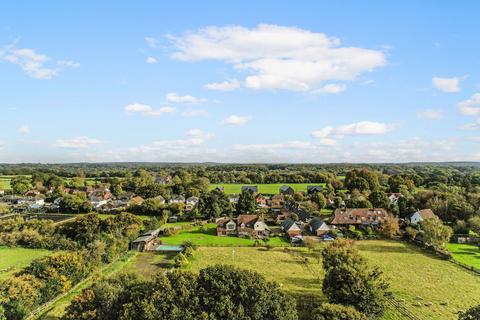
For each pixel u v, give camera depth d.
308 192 181.00
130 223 99.31
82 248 74.19
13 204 164.50
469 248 92.06
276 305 39.91
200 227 116.56
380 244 93.62
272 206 156.25
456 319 49.53
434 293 59.34
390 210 129.25
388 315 51.00
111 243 79.56
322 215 133.12
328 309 40.56
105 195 178.75
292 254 83.50
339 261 56.34
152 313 36.81
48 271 54.91
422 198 135.38
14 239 87.31
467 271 71.44
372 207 132.12
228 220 110.31
